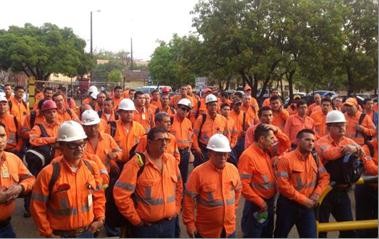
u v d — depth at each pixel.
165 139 5.05
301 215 5.77
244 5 29.97
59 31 48.69
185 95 16.02
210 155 5.35
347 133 10.59
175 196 5.31
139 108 11.20
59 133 4.68
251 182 5.98
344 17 31.66
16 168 5.14
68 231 4.66
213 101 10.02
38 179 4.62
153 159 5.13
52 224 4.64
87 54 50.09
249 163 5.95
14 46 44.75
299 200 5.63
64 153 4.69
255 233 5.96
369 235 5.62
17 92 12.27
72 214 4.64
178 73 34.41
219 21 30.34
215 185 5.31
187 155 9.66
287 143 7.27
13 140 9.24
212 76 34.16
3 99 9.14
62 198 4.60
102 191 4.98
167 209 5.11
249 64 29.53
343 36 29.52
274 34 29.20
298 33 28.75
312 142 5.67
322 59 29.11
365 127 10.50
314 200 5.72
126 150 7.85
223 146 5.27
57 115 8.80
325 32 29.19
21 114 12.25
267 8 28.91
